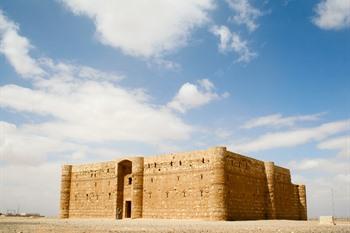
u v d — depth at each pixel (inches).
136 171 2247.8
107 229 1210.6
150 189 2194.9
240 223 1644.9
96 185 2493.8
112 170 2418.8
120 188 2359.7
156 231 1099.9
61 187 2655.0
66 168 2672.2
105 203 2404.0
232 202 1946.4
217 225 1457.9
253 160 2219.5
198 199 1971.0
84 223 1708.9
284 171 2554.1
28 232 1071.0
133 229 1205.7
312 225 1599.4
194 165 2033.7
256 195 2181.3
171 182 2108.8
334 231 1177.4
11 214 3946.9
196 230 1146.7
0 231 1098.7
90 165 2571.4
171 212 2068.2
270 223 1689.2
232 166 2000.5
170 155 2158.0
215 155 1936.5
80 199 2566.4
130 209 2342.5
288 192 2554.1
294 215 2586.1
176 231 1097.4
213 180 1913.1
